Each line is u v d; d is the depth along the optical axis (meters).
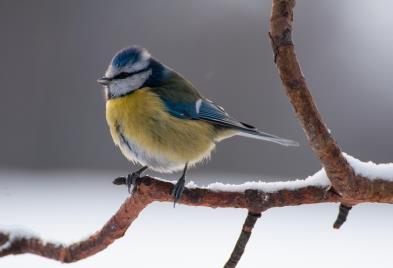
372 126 17.08
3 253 4.28
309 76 17.88
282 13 3.19
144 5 19.23
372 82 17.52
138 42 19.06
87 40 19.19
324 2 18.36
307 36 18.20
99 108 18.19
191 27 18.89
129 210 4.24
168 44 18.92
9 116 18.19
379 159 16.81
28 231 4.34
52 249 4.30
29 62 18.91
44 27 19.14
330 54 18.00
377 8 18.34
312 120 3.35
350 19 18.34
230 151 16.27
